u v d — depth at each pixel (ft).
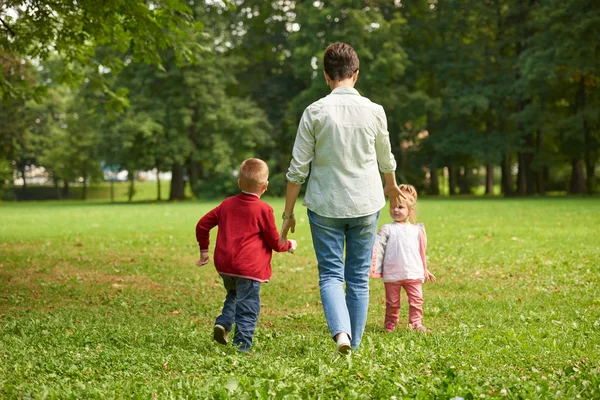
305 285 30.01
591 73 131.03
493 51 155.33
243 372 14.19
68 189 248.73
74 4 33.65
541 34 131.44
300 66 154.51
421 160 175.22
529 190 164.86
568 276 30.40
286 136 177.37
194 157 162.30
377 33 149.28
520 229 54.39
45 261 38.09
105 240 51.26
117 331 19.24
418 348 16.07
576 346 16.96
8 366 14.85
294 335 18.80
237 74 183.32
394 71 147.84
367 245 15.96
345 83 15.87
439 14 165.27
